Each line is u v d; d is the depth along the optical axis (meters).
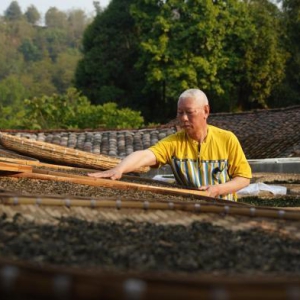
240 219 2.48
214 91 37.66
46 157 7.45
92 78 42.12
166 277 1.43
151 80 37.59
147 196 3.83
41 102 29.38
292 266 1.74
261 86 36.88
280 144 16.11
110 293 1.38
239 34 36.88
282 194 6.58
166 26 36.88
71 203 2.47
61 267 1.52
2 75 85.06
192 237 2.09
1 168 3.85
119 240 1.98
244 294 1.38
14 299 1.45
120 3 42.06
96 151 16.19
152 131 17.48
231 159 4.94
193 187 4.94
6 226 2.04
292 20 37.56
